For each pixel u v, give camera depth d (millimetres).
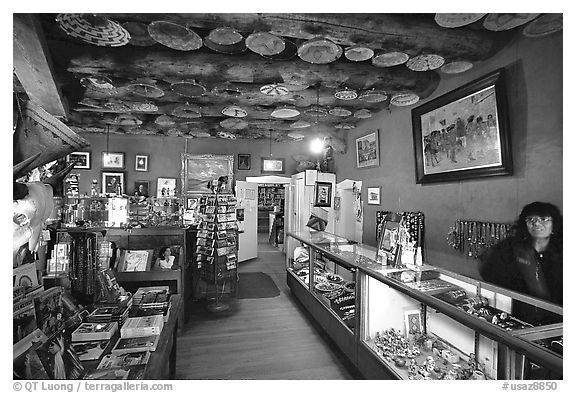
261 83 3584
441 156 3051
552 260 1949
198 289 4738
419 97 3352
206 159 7340
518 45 2197
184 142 7289
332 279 4125
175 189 7215
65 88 3590
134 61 2850
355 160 5363
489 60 2459
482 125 2508
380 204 4488
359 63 3109
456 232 2865
